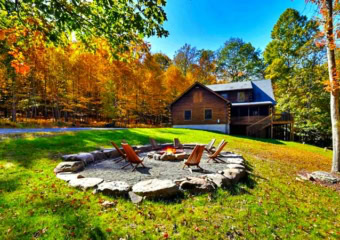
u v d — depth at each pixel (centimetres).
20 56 300
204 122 2272
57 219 260
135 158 543
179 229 265
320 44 741
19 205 289
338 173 701
